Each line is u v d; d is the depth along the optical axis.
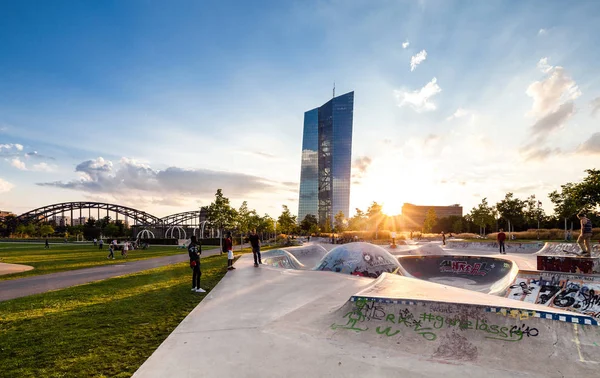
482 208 56.41
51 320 6.84
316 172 148.88
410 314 5.46
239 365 4.33
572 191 28.09
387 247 32.62
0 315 7.38
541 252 22.78
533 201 58.72
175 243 58.69
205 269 15.96
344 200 140.25
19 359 4.68
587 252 10.69
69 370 4.28
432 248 24.92
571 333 4.46
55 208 109.25
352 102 145.00
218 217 30.38
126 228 114.50
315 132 150.88
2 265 19.75
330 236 58.03
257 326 6.07
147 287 10.88
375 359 4.50
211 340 5.32
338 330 5.58
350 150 143.50
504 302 5.32
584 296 8.29
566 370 4.03
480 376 3.97
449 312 5.24
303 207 147.88
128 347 5.11
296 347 4.98
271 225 72.56
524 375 4.00
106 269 17.27
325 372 4.10
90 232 94.44
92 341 5.41
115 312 7.40
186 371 4.16
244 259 20.50
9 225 111.06
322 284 10.76
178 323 6.43
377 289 6.72
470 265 15.70
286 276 12.71
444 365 4.29
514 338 4.62
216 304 7.95
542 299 8.82
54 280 13.39
